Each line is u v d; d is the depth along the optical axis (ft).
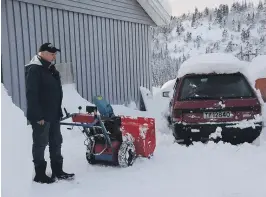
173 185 13.71
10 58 25.05
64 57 30.48
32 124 13.74
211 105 19.01
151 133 17.65
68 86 30.14
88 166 16.57
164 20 44.01
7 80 24.82
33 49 27.12
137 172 15.42
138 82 41.86
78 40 32.17
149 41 43.98
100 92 35.19
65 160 17.60
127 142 16.38
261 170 15.14
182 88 20.45
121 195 12.78
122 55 38.78
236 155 17.49
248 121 18.84
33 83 13.25
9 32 24.95
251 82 20.75
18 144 11.50
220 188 13.24
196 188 13.30
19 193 10.50
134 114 32.01
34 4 27.12
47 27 28.55
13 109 12.25
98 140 16.56
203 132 19.04
